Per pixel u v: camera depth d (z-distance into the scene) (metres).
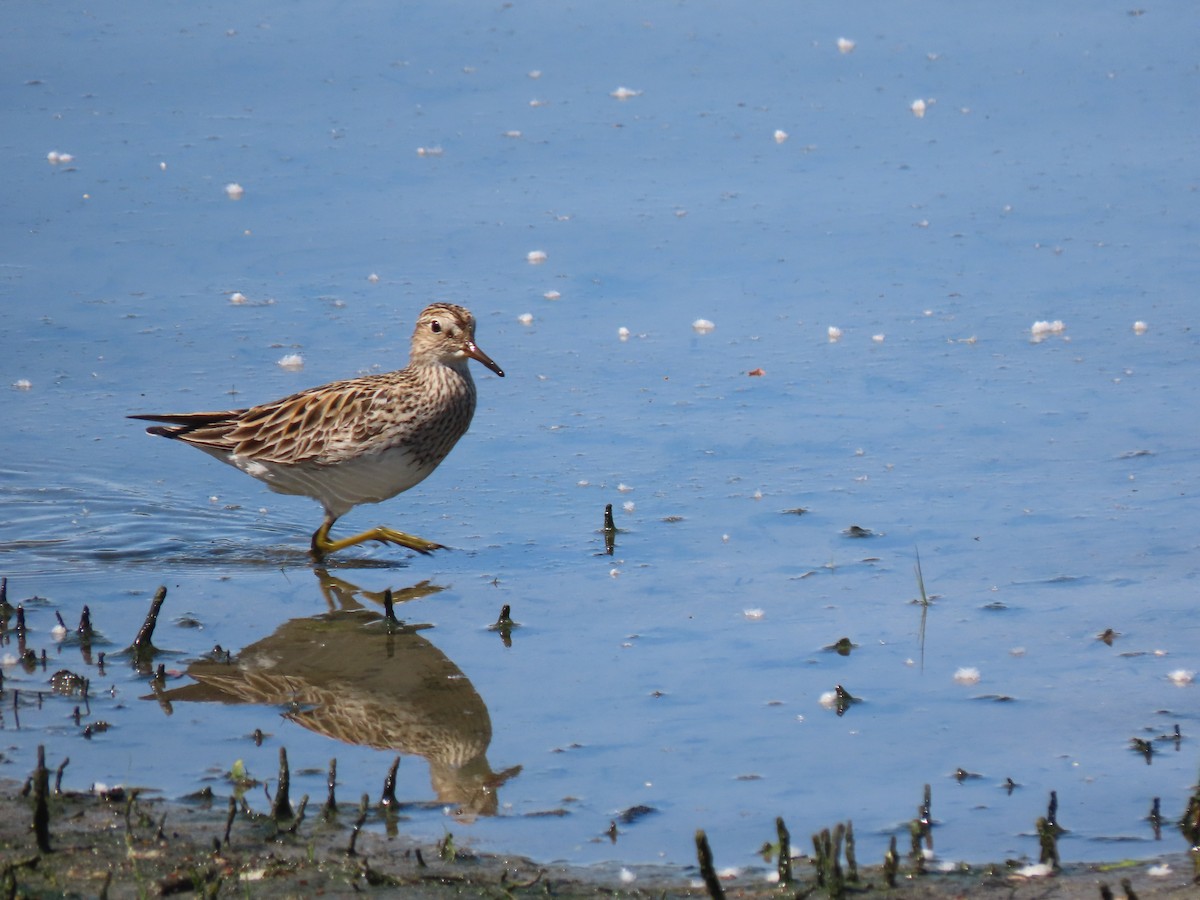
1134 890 7.93
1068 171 21.38
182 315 18.00
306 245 19.83
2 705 10.45
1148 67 24.48
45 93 23.92
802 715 10.24
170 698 10.62
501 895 7.97
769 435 15.25
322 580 12.82
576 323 17.94
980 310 17.86
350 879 8.12
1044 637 11.29
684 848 8.63
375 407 13.47
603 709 10.38
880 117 23.30
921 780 9.38
